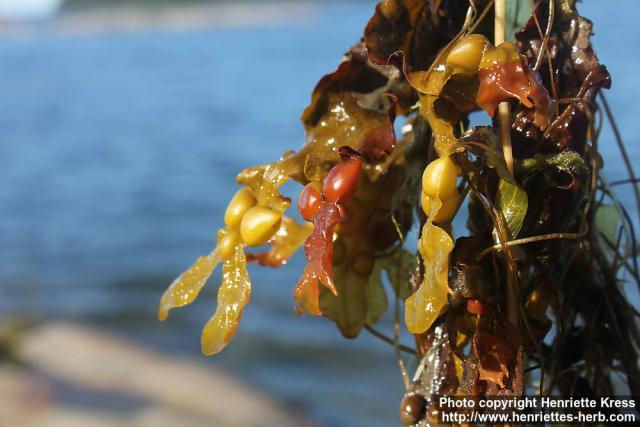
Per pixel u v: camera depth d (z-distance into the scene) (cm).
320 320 928
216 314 96
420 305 83
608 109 113
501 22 90
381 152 93
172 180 2002
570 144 90
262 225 95
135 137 2752
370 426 686
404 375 106
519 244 93
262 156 2189
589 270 108
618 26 4159
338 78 96
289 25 15738
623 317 109
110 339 927
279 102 3331
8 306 1091
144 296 1129
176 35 15188
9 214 1736
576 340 111
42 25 19225
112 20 19712
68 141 2772
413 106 95
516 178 91
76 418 689
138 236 1488
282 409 717
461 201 88
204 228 1529
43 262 1334
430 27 93
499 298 92
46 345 904
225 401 728
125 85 4791
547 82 92
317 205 92
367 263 108
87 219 1650
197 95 3897
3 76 6022
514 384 90
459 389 95
